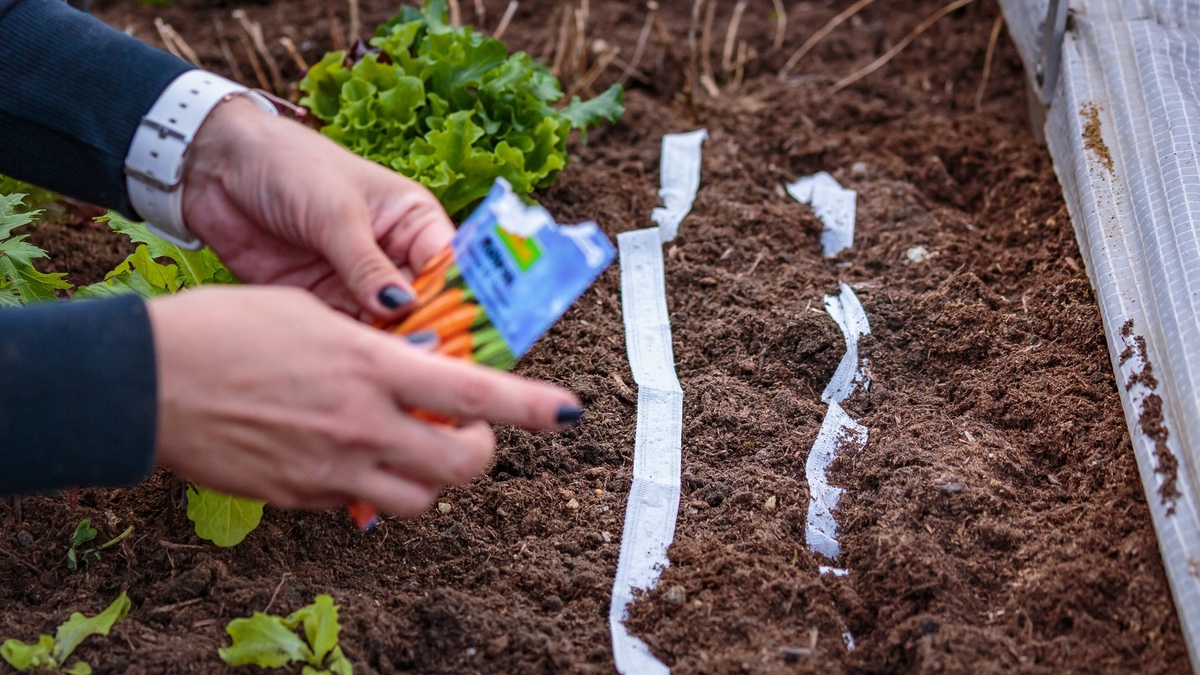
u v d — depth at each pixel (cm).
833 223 117
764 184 126
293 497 75
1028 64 122
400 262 85
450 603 88
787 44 156
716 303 110
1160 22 109
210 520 89
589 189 122
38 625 86
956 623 85
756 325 107
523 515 94
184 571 90
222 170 84
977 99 138
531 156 116
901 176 124
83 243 115
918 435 96
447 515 94
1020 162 121
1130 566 86
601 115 121
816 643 86
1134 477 90
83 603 88
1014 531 89
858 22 159
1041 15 117
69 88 84
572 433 100
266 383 72
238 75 149
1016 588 86
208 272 94
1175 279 92
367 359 73
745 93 145
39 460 71
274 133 84
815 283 111
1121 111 105
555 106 137
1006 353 101
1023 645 84
